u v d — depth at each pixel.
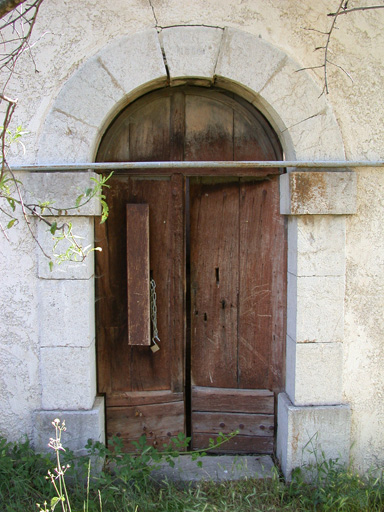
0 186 1.81
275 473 2.77
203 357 3.14
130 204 2.88
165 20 2.68
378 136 2.78
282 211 2.90
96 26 2.68
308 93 2.70
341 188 2.70
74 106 2.67
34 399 2.81
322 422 2.80
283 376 3.05
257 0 2.69
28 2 2.66
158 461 2.69
